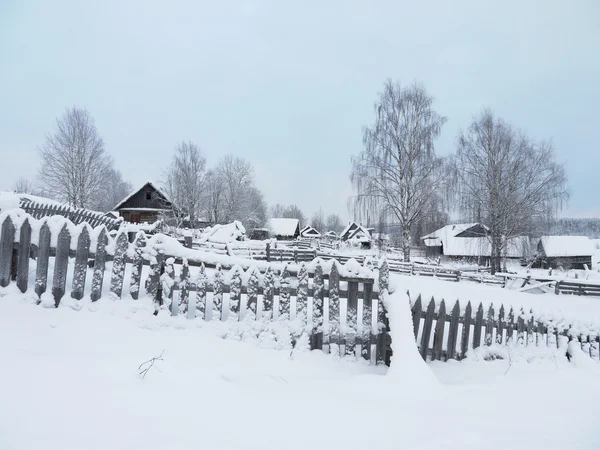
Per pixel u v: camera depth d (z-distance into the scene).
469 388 3.76
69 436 2.04
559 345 6.29
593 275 33.88
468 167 29.77
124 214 50.94
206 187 54.38
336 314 4.97
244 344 4.64
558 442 2.32
